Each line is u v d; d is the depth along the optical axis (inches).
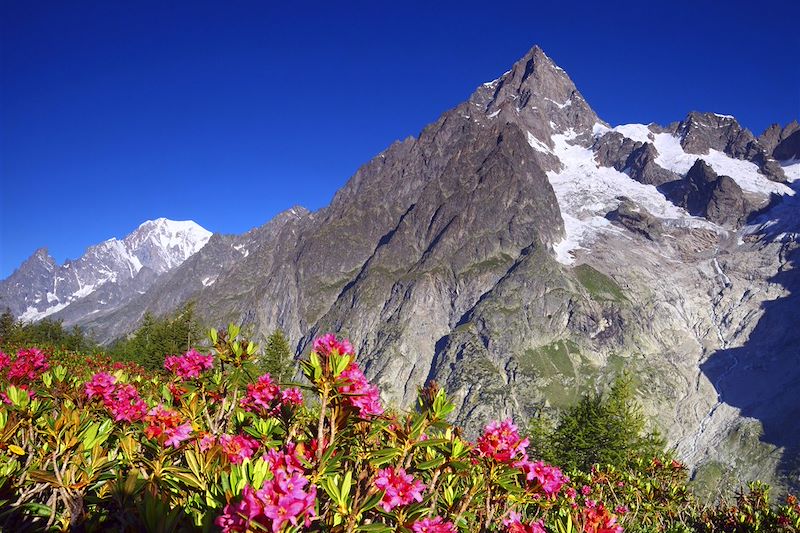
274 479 100.5
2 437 144.3
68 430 147.6
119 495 119.0
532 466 166.2
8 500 127.9
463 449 153.0
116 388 201.5
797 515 387.2
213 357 211.6
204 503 115.7
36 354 281.6
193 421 182.2
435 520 131.0
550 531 177.8
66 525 124.7
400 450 146.3
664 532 382.9
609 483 443.2
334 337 142.7
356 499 124.4
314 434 154.9
